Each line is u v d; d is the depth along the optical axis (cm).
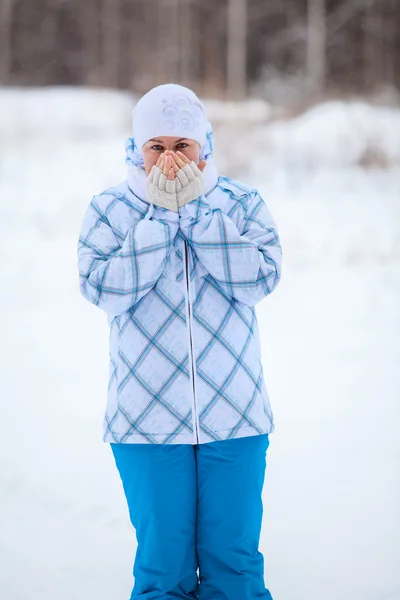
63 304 963
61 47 4384
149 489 312
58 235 1386
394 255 1161
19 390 654
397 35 4041
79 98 2805
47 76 4288
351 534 403
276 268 322
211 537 316
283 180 1802
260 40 4272
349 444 517
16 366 724
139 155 340
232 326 319
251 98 2928
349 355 728
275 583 360
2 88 3166
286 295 979
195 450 320
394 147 1975
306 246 1259
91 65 4262
